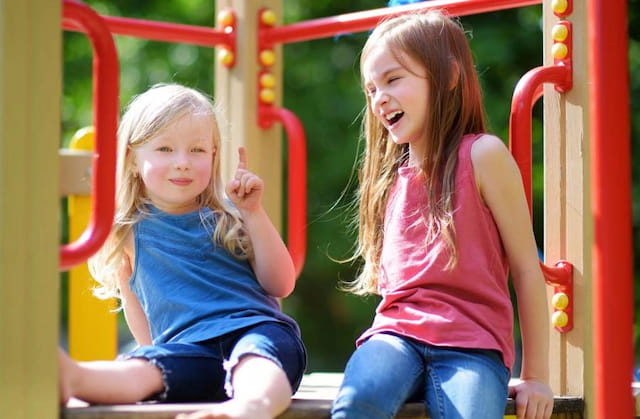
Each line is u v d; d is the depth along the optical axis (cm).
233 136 619
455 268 424
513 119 464
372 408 393
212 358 418
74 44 1384
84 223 548
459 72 450
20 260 346
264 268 444
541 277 431
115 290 476
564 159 478
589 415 460
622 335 341
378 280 463
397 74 445
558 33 474
